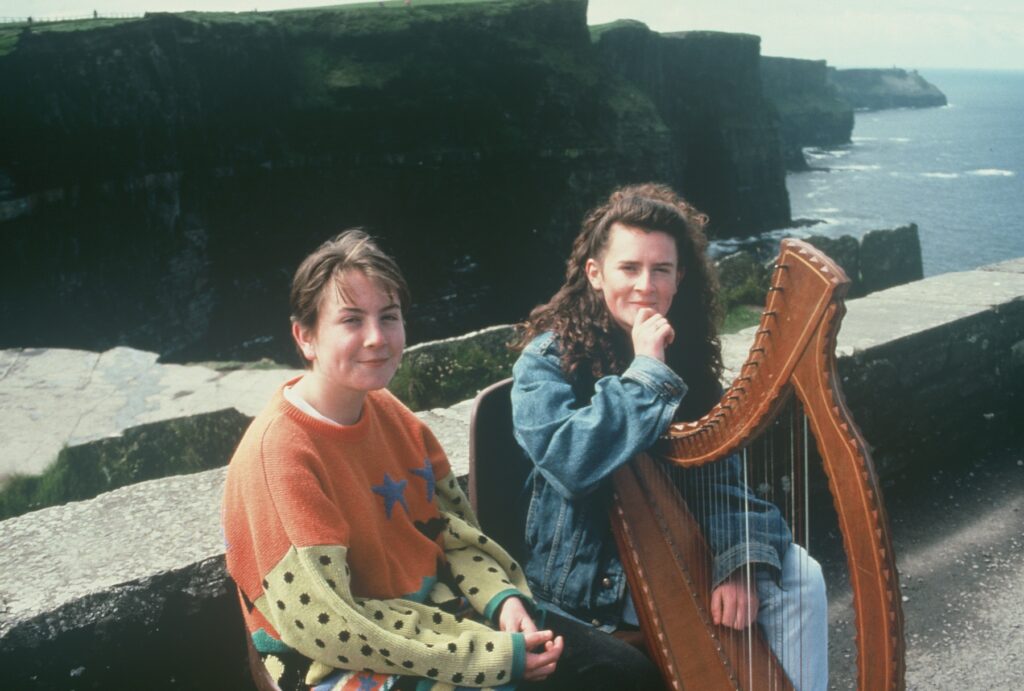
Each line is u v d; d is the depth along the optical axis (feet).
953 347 14.08
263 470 5.40
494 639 5.53
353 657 5.24
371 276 5.55
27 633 6.64
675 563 6.63
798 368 5.29
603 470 6.47
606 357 7.22
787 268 5.40
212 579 7.38
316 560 5.22
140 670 7.21
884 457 13.46
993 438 15.10
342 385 5.69
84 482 18.81
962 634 10.50
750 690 6.08
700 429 6.16
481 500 7.32
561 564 7.16
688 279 7.57
